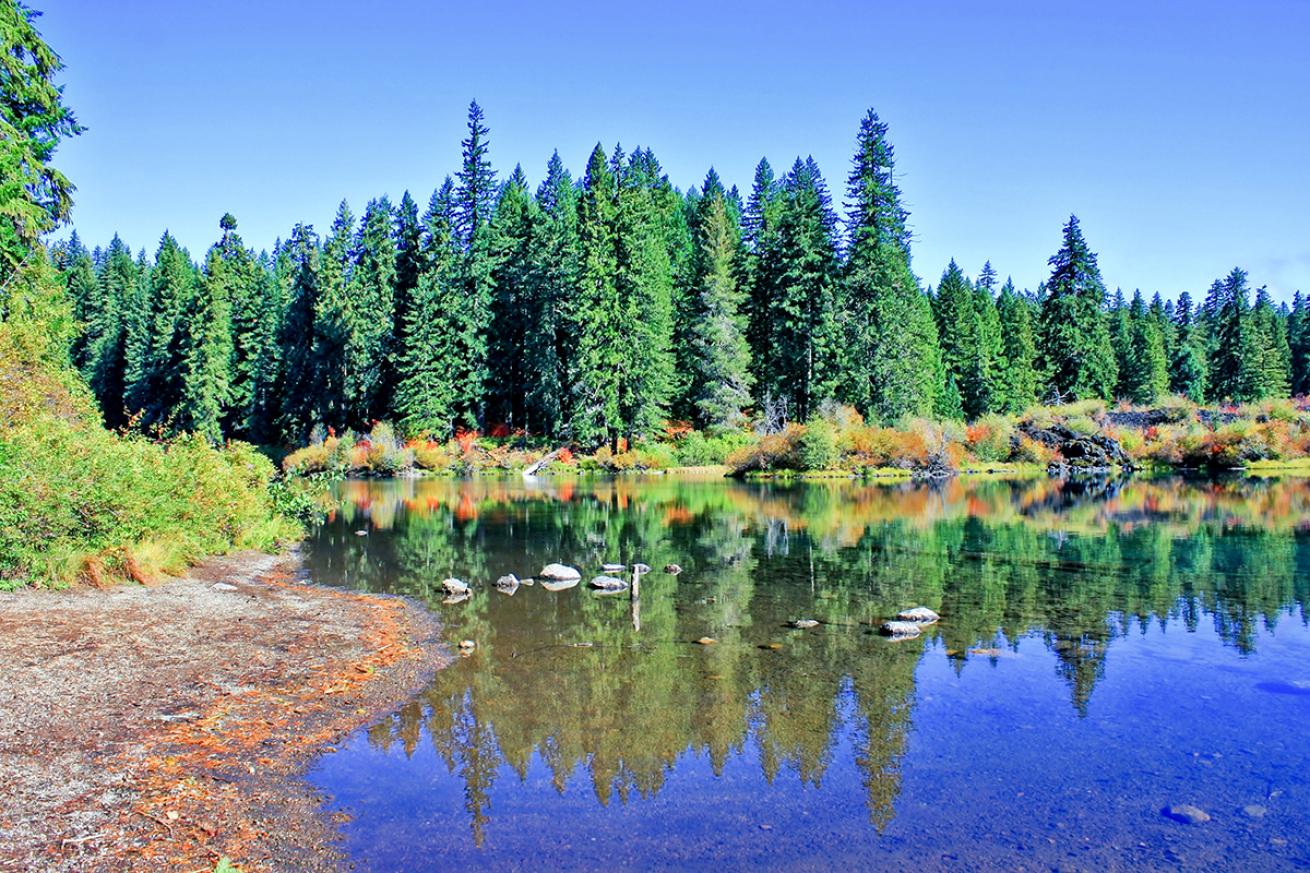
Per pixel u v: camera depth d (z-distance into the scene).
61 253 47.22
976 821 5.44
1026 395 64.88
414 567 15.57
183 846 4.92
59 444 11.45
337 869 4.80
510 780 6.08
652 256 55.06
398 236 58.22
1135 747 6.68
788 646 9.71
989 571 14.72
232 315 64.69
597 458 47.97
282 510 19.83
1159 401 54.16
